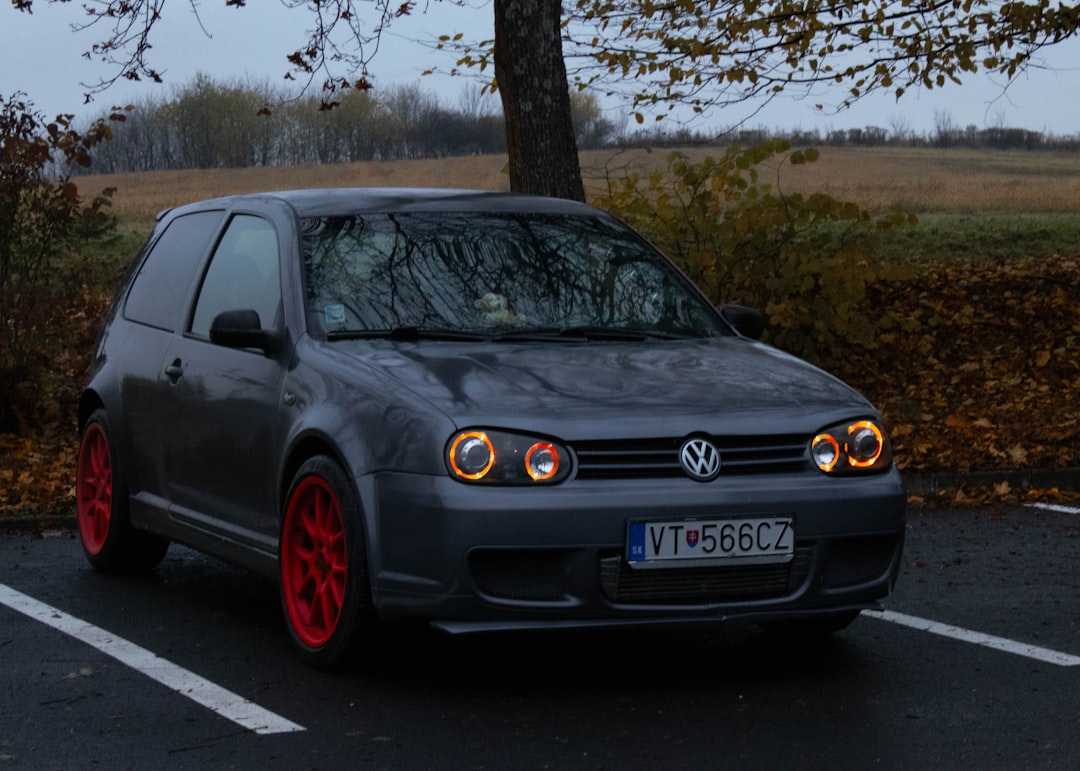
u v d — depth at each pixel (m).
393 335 5.65
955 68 15.30
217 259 6.70
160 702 4.98
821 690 5.17
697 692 5.14
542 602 4.82
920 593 6.92
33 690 5.14
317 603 5.45
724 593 4.98
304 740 4.55
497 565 4.83
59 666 5.48
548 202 6.82
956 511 9.37
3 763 4.33
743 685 5.24
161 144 77.94
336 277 5.91
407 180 64.19
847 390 5.50
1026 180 55.34
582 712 4.87
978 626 6.23
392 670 5.43
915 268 13.70
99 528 7.39
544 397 5.03
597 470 4.87
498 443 4.83
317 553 5.43
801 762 4.33
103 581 7.16
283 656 5.63
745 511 4.94
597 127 58.75
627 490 4.85
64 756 4.40
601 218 6.80
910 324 13.78
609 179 13.85
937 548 8.09
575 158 11.45
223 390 6.11
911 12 15.33
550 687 5.20
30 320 11.68
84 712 4.87
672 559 4.85
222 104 77.50
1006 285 18.02
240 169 74.31
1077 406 12.98
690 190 13.66
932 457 10.55
